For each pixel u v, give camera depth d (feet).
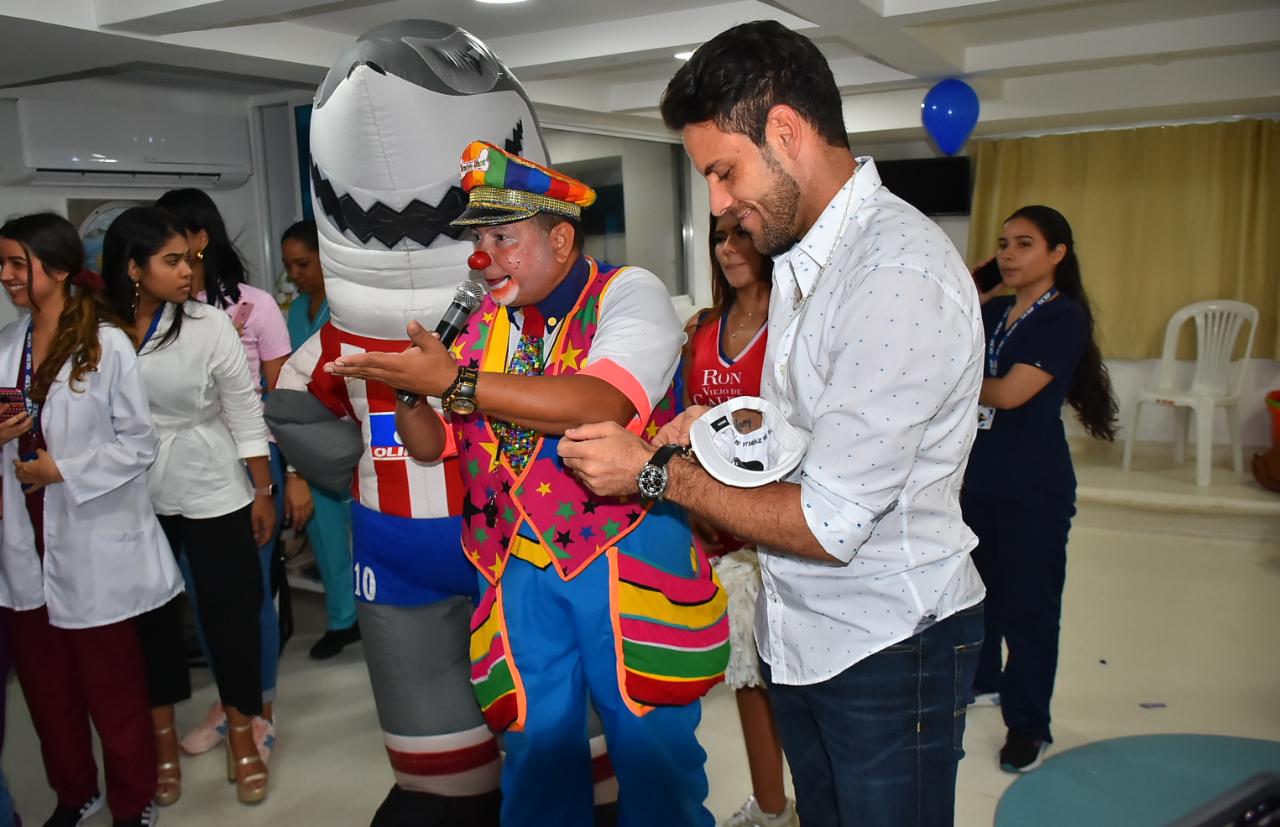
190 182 15.72
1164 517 16.61
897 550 4.10
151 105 15.55
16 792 8.57
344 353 5.89
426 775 6.07
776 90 3.86
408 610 5.98
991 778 8.44
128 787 7.48
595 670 5.02
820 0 10.48
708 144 3.99
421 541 5.79
